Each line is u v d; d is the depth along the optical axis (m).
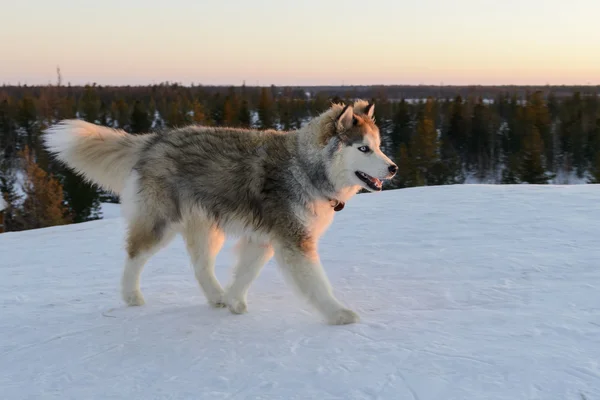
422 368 3.63
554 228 7.91
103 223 12.44
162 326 4.93
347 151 5.02
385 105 56.03
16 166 45.34
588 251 6.57
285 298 5.70
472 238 7.70
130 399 3.53
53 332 4.93
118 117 56.84
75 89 86.75
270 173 5.08
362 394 3.36
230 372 3.82
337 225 9.42
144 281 6.75
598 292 5.07
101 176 5.92
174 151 5.43
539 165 40.56
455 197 11.14
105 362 4.16
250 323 4.90
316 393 3.42
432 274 6.12
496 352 3.81
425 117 47.81
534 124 50.91
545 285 5.39
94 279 7.25
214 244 5.65
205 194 5.32
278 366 3.86
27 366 4.18
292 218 4.99
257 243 5.34
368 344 4.14
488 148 53.69
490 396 3.24
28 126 53.69
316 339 4.35
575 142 49.09
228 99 53.81
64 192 34.06
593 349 3.80
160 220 5.46
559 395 3.21
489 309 4.80
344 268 6.66
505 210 9.48
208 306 5.55
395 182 38.97
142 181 5.44
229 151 5.29
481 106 56.75
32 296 6.42
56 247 9.94
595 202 9.65
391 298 5.39
